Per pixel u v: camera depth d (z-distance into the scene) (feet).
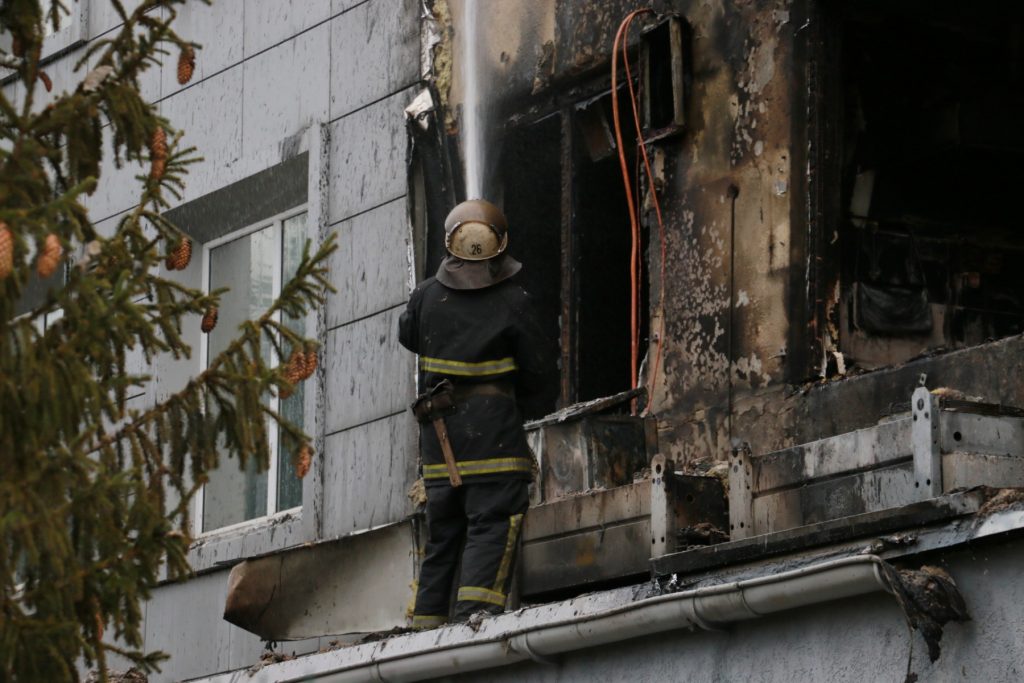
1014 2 45.01
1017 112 45.42
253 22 59.67
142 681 52.11
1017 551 29.84
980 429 32.78
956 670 30.35
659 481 37.68
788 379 41.19
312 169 56.13
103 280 28.30
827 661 32.50
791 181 42.01
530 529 42.19
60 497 27.30
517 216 51.26
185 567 28.37
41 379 26.76
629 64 47.52
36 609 27.35
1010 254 45.78
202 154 60.59
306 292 30.68
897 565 31.42
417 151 52.60
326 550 49.60
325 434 54.39
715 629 34.45
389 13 54.75
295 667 43.47
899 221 44.32
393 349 52.49
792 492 35.45
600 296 50.24
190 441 29.48
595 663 37.32
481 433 40.42
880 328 43.21
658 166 45.52
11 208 27.68
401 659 40.40
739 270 42.93
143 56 30.81
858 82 44.11
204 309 31.27
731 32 43.98
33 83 30.60
